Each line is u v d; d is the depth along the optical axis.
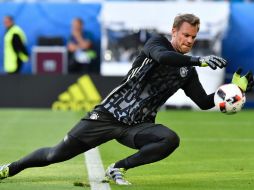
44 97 55.31
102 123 22.14
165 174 26.08
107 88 54.97
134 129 22.17
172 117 51.38
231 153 32.91
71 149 22.28
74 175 25.36
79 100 55.12
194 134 41.22
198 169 27.56
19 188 22.30
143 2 58.66
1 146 34.75
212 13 58.53
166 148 21.81
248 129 44.47
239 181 24.53
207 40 58.50
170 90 22.08
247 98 59.97
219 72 57.06
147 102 22.02
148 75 21.73
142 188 22.53
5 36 60.31
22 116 50.06
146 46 21.56
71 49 61.16
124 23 58.75
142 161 22.12
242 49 61.81
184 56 20.22
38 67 61.22
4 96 55.38
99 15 62.06
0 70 62.28
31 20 62.75
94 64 61.81
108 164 28.72
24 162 22.64
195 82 22.66
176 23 21.41
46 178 24.55
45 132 40.97
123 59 58.91
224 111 22.23
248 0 71.56
